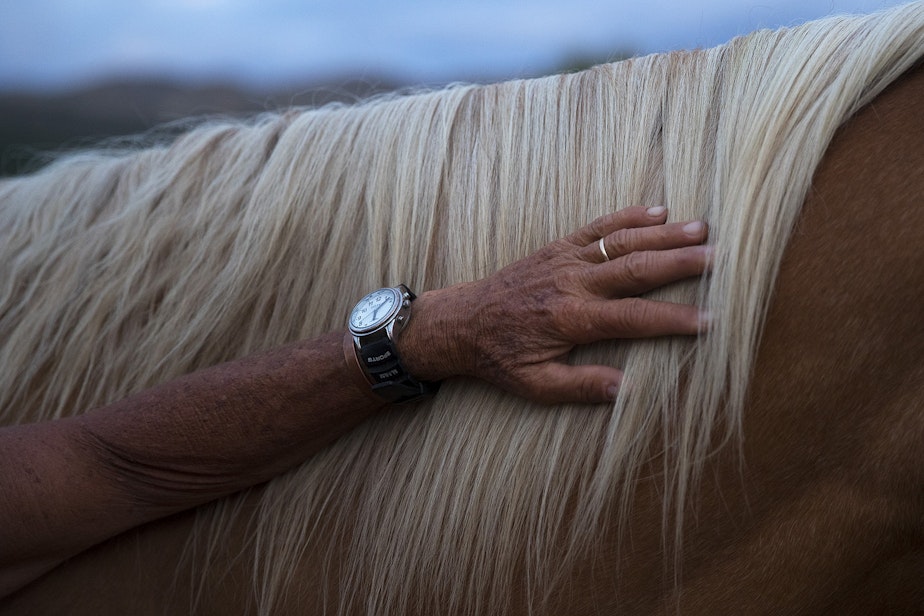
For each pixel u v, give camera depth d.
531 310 0.80
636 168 0.89
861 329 0.75
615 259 0.79
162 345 1.06
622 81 0.96
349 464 0.95
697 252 0.78
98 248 1.16
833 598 0.80
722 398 0.79
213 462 0.91
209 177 1.17
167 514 0.97
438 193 0.99
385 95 1.27
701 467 0.80
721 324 0.77
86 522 0.92
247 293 1.03
